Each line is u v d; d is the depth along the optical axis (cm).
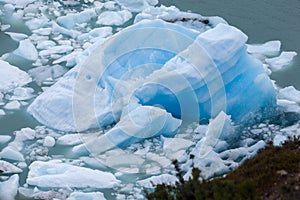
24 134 4453
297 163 3038
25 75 5219
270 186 2859
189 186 2773
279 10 6397
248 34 5941
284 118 4606
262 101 4647
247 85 4669
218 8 6475
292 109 4706
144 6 6488
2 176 4034
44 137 4469
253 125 4531
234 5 6531
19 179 4012
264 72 4784
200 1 6650
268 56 5559
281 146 3562
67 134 4491
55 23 6012
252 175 3034
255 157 3331
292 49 5653
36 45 5719
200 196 2645
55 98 4709
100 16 6241
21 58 5494
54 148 4331
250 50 5609
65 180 3938
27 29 6025
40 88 5059
